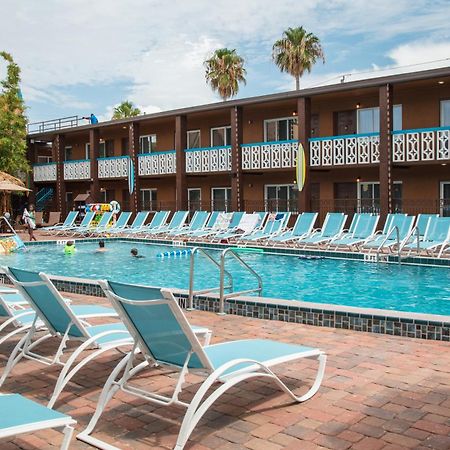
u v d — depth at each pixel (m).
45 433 3.61
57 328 4.65
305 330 6.16
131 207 25.67
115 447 3.34
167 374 4.70
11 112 28.53
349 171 20.98
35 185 32.19
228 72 39.25
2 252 16.98
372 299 9.09
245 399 4.04
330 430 3.48
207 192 25.56
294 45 36.88
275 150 20.75
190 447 3.30
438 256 12.34
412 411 3.75
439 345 5.41
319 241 14.45
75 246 18.52
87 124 27.48
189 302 7.41
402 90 19.09
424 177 19.03
